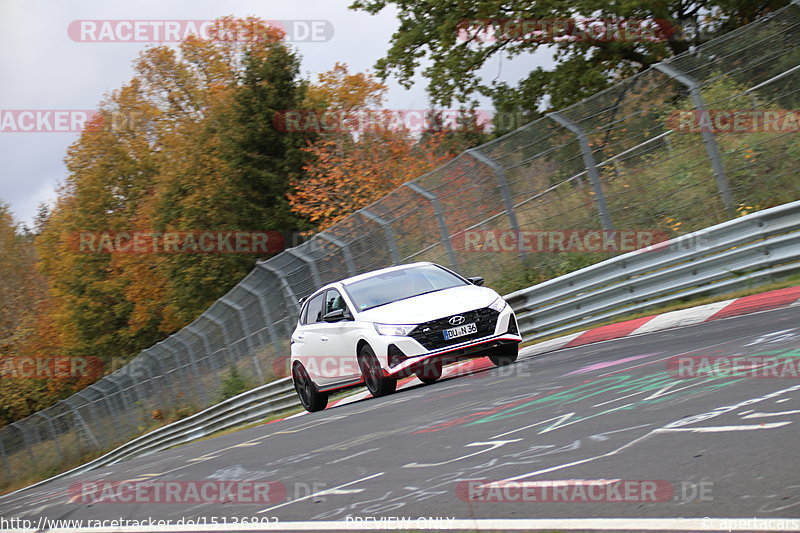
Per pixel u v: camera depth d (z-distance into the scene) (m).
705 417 16.02
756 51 39.25
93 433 106.31
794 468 11.93
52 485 47.75
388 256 53.94
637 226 42.88
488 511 13.20
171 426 75.94
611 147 43.47
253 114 122.12
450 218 51.00
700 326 30.17
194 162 125.12
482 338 33.16
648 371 22.55
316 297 39.97
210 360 74.56
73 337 162.12
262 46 123.56
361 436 24.61
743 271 36.00
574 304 42.41
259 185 122.50
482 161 49.22
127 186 156.62
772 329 24.45
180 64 151.62
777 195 38.78
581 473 14.30
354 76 121.06
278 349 61.25
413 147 96.31
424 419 24.44
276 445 28.86
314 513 15.82
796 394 16.14
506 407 22.78
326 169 97.56
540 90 83.69
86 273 157.75
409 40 84.44
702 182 40.44
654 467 13.62
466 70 82.12
